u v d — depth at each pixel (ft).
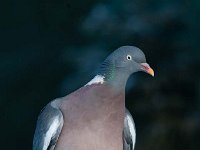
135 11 53.62
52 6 65.87
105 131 28.43
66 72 63.16
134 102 51.67
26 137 64.39
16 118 64.54
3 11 69.26
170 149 51.49
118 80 29.07
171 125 51.49
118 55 29.27
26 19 68.44
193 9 51.42
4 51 67.92
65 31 64.69
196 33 51.31
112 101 28.73
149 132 51.67
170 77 51.72
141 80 51.16
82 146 28.30
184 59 51.75
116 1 54.24
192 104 51.85
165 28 52.85
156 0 53.47
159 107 51.49
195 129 51.44
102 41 54.24
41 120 29.50
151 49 52.80
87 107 28.45
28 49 67.15
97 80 29.14
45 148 28.99
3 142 64.03
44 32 66.44
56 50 65.10
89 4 63.87
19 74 65.87
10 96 65.26
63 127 28.55
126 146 30.14
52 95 64.39
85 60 53.26
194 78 51.62
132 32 53.21
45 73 64.90
